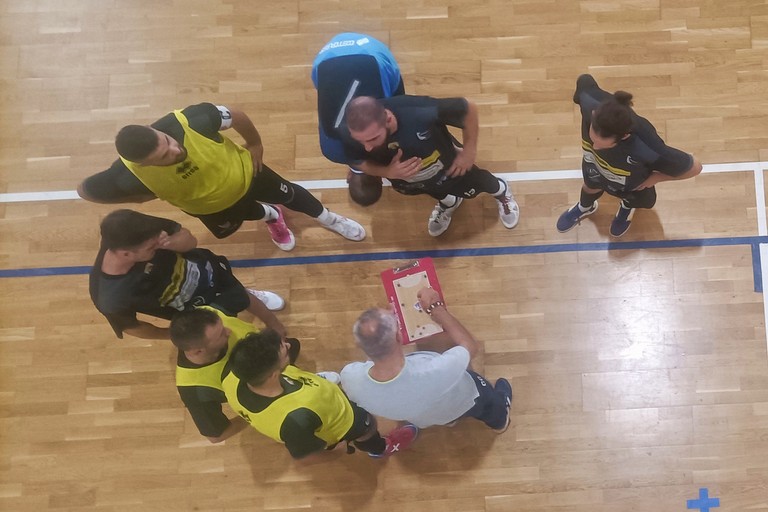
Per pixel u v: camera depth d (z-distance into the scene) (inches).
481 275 167.6
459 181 144.3
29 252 171.0
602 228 167.8
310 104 177.2
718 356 160.9
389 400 120.3
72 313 168.2
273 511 159.2
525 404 161.3
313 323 167.8
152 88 179.2
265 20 181.2
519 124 173.6
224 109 130.0
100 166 175.2
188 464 161.5
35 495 160.4
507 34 177.9
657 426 158.6
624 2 177.0
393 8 180.5
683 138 170.4
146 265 122.0
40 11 182.4
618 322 163.8
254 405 116.3
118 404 164.4
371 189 168.7
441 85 176.6
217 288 136.4
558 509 156.3
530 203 170.1
